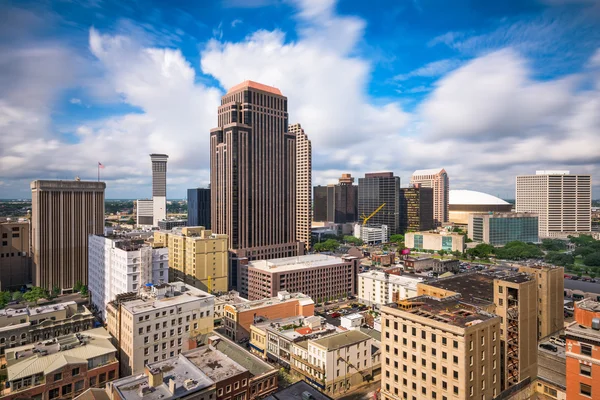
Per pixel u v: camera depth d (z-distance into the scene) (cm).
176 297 15338
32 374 11019
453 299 12119
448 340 9475
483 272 19138
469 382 9256
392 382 10919
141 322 13450
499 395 10131
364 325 18650
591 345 7300
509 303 12731
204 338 15112
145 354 13550
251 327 17750
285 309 19862
